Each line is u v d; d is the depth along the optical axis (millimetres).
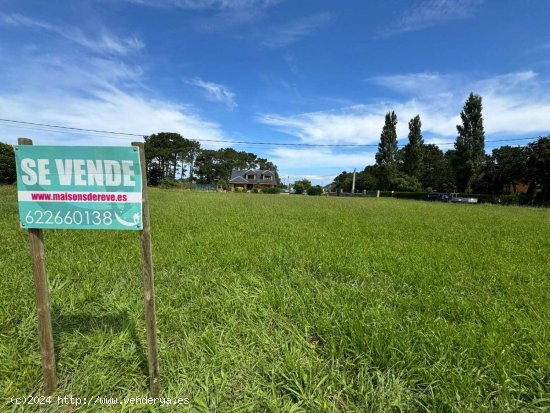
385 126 48250
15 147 1699
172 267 4105
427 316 2812
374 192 45812
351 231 7352
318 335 2553
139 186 1737
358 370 2158
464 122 36156
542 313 2908
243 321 2779
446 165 53281
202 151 77500
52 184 1730
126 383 2010
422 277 3852
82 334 2459
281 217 10109
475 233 7562
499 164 38562
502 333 2471
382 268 4195
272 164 99875
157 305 2988
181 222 8016
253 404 1847
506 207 20688
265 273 4066
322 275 4082
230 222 8328
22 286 3252
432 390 1924
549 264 4578
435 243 6129
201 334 2525
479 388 1920
